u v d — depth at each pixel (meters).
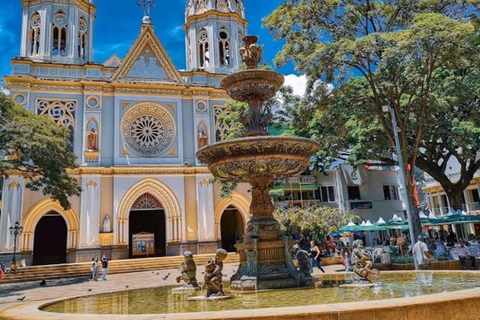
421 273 11.62
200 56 42.03
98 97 35.91
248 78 11.34
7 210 31.61
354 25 19.98
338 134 24.38
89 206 33.59
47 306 8.13
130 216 42.03
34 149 23.78
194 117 38.12
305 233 29.06
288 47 19.30
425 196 48.19
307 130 28.58
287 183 40.41
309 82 19.91
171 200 36.03
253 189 11.24
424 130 23.53
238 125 28.09
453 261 18.67
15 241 29.59
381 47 17.17
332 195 43.03
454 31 15.45
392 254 21.34
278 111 29.28
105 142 35.69
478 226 39.66
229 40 42.03
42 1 37.16
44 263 39.47
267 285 9.74
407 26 19.44
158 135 37.44
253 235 10.26
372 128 23.61
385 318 5.04
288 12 19.42
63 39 37.69
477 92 21.41
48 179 26.66
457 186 28.83
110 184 34.94
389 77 19.59
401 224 28.06
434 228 42.88
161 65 38.44
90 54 39.31
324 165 37.47
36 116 26.77
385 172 45.34
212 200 36.69
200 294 9.32
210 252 35.59
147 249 38.47
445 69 22.09
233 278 10.38
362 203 42.75
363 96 21.25
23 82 34.06
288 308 5.24
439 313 5.22
